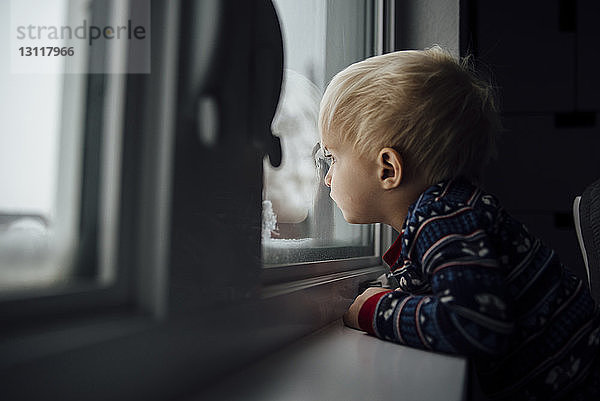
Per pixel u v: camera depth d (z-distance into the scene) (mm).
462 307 478
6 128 228
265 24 386
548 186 1520
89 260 264
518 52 1562
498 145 1554
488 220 562
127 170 278
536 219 1521
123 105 275
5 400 197
